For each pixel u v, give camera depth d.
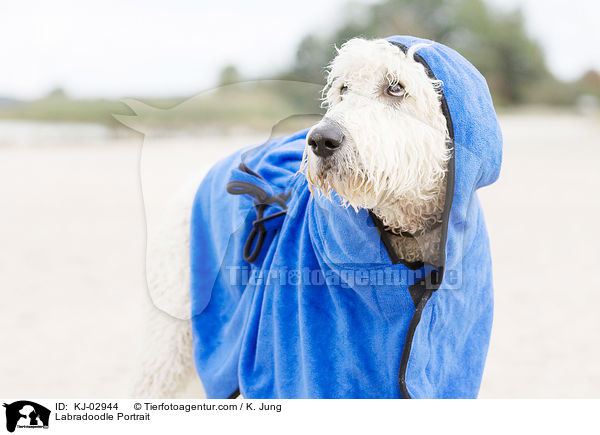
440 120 2.16
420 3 37.59
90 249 7.82
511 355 4.45
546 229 8.86
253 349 2.54
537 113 36.75
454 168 2.13
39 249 7.84
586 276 6.44
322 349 2.33
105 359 4.43
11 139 24.39
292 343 2.41
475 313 2.40
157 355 2.89
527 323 5.08
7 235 8.64
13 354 4.53
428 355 2.24
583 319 5.16
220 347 2.73
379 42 2.24
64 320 5.27
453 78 2.16
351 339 2.27
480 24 38.78
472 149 2.15
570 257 7.25
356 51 2.23
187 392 2.97
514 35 39.31
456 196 2.15
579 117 34.97
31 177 14.39
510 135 26.05
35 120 31.78
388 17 32.88
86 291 6.07
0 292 6.05
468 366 2.42
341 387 2.29
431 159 2.14
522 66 39.91
